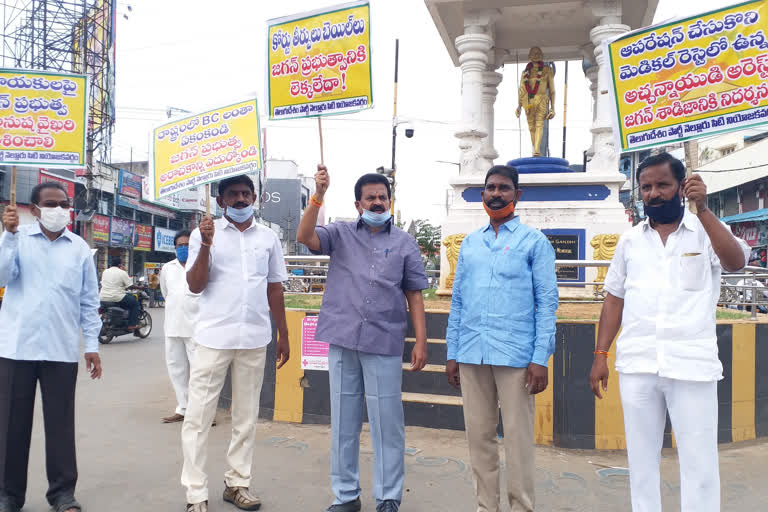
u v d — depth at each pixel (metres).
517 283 3.20
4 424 3.31
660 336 2.66
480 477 3.32
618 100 3.11
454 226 8.49
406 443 4.94
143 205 29.95
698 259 2.65
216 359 3.60
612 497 3.85
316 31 3.68
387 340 3.50
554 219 8.27
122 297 12.03
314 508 3.62
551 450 4.86
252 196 3.80
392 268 3.58
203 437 3.55
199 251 3.56
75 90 3.54
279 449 4.80
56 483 3.48
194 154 3.77
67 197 3.51
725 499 3.81
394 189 19.86
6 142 3.43
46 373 3.44
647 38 3.01
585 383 4.91
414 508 3.67
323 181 3.55
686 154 2.92
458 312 3.44
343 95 3.60
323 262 7.52
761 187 28.86
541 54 9.17
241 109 3.71
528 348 3.16
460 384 3.53
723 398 5.05
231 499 3.67
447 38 10.12
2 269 3.25
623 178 8.10
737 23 2.80
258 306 3.73
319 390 5.57
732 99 2.81
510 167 3.34
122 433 5.23
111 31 24.09
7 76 3.45
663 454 4.78
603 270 7.88
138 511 3.52
